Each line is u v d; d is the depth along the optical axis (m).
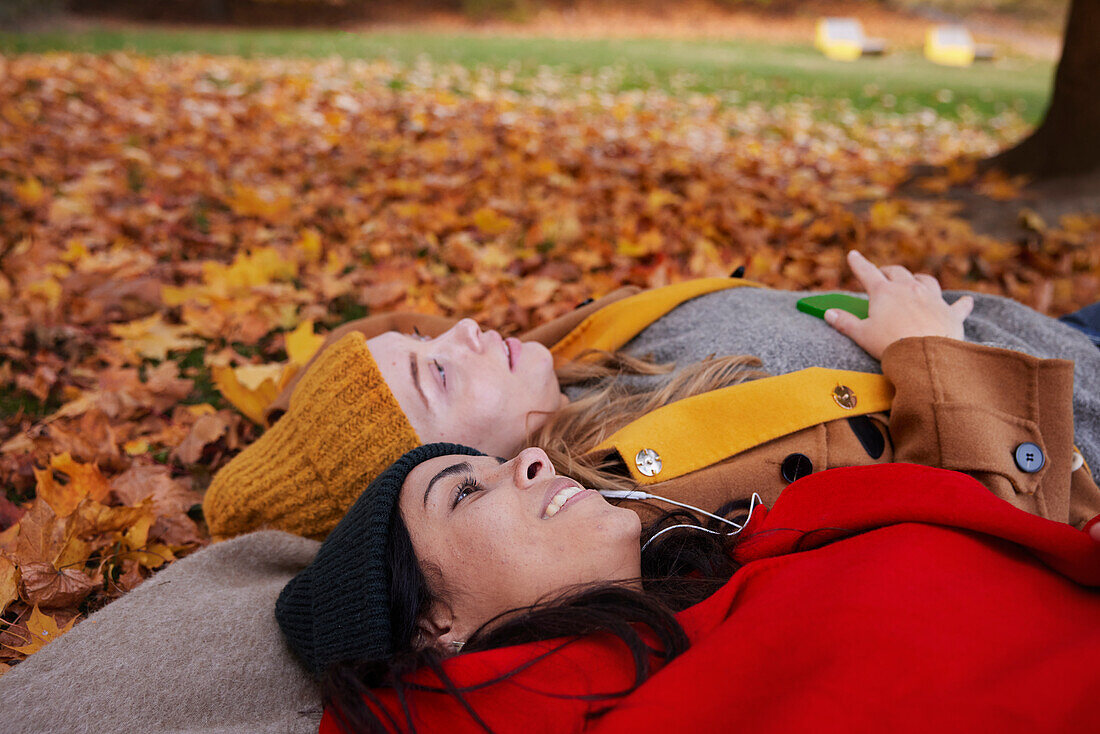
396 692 1.13
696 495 1.56
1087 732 0.89
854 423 1.68
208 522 1.94
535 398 1.85
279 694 1.44
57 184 4.61
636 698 1.00
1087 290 3.30
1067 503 1.56
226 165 5.07
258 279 3.27
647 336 2.15
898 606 1.02
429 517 1.30
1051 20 23.92
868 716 0.92
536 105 8.21
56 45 10.13
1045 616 1.05
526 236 3.86
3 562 1.65
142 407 2.54
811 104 9.78
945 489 1.24
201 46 11.12
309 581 1.42
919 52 18.08
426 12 17.78
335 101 7.38
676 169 5.11
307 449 1.74
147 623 1.51
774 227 3.99
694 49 15.80
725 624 1.11
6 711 1.30
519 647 1.15
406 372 1.80
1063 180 4.72
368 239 3.84
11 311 2.96
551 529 1.26
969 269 3.54
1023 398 1.60
